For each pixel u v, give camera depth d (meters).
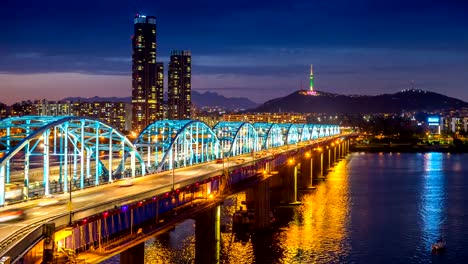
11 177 112.69
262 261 95.94
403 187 187.88
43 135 77.75
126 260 71.88
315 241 109.44
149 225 68.19
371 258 97.94
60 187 85.62
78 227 54.50
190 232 112.94
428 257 98.75
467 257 98.56
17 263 42.59
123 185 86.69
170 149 117.50
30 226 53.28
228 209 141.38
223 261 95.94
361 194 171.38
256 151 188.75
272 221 127.69
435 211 140.75
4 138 80.44
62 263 49.03
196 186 86.06
